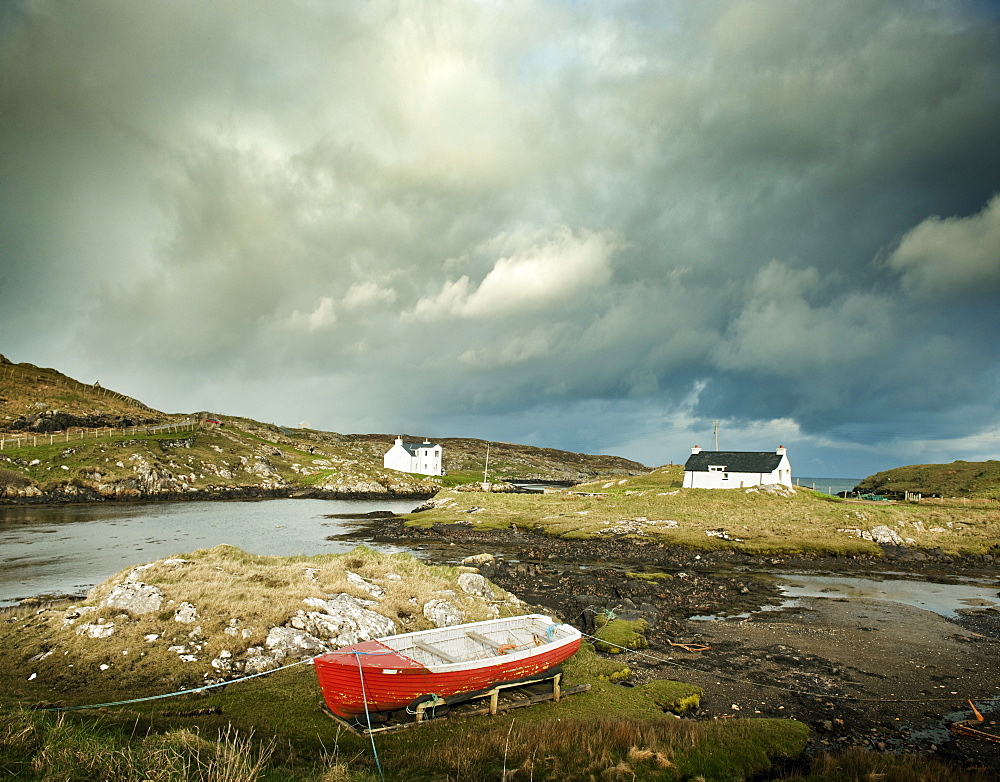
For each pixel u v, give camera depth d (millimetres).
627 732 17031
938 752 18734
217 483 117125
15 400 149750
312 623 23766
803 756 17609
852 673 25766
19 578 40156
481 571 46312
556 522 74312
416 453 176500
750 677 24906
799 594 42250
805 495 86188
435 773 14297
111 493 98625
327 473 142750
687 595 40281
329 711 17969
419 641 20719
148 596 23750
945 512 71188
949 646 30094
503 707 19578
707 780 15062
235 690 19438
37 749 12000
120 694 18516
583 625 31516
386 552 60062
